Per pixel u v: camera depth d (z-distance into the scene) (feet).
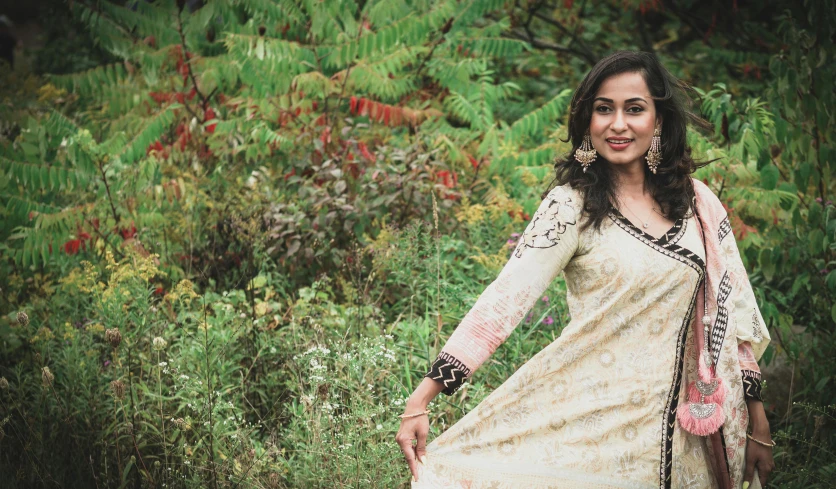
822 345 12.30
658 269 7.51
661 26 26.23
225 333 11.91
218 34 20.76
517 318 7.50
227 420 10.62
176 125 19.72
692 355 7.82
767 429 8.22
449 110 19.72
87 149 14.85
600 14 25.48
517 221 15.05
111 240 14.79
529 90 23.76
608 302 7.56
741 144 12.43
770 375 12.58
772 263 12.32
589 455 7.57
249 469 9.87
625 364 7.63
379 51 18.16
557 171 8.00
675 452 7.66
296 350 11.91
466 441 7.68
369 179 15.69
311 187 15.58
